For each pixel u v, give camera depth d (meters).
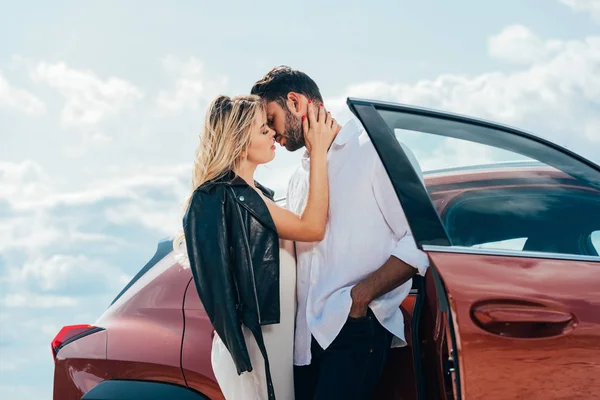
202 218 2.80
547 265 2.61
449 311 2.42
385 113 2.75
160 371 3.15
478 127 2.96
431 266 2.49
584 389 2.42
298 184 3.14
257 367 2.84
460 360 2.39
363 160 2.91
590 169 3.05
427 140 2.79
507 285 2.48
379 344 2.82
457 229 2.62
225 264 2.76
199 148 2.95
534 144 3.05
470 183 2.76
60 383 3.41
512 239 2.69
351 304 2.79
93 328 3.44
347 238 2.90
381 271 2.76
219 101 2.95
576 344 2.44
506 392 2.39
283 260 2.93
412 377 2.82
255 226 2.82
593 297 2.52
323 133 2.95
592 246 2.78
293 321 2.93
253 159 2.94
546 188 2.87
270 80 3.02
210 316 2.76
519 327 2.42
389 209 2.86
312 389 2.98
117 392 3.19
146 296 3.36
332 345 2.84
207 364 3.07
